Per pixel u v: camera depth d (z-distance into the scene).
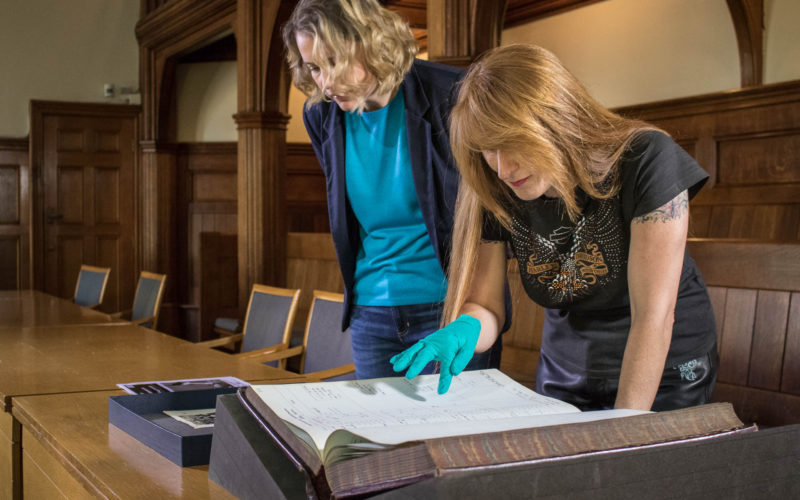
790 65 5.11
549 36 6.78
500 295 1.35
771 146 5.15
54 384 1.76
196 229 8.11
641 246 1.14
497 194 1.26
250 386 0.92
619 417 0.73
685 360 1.34
